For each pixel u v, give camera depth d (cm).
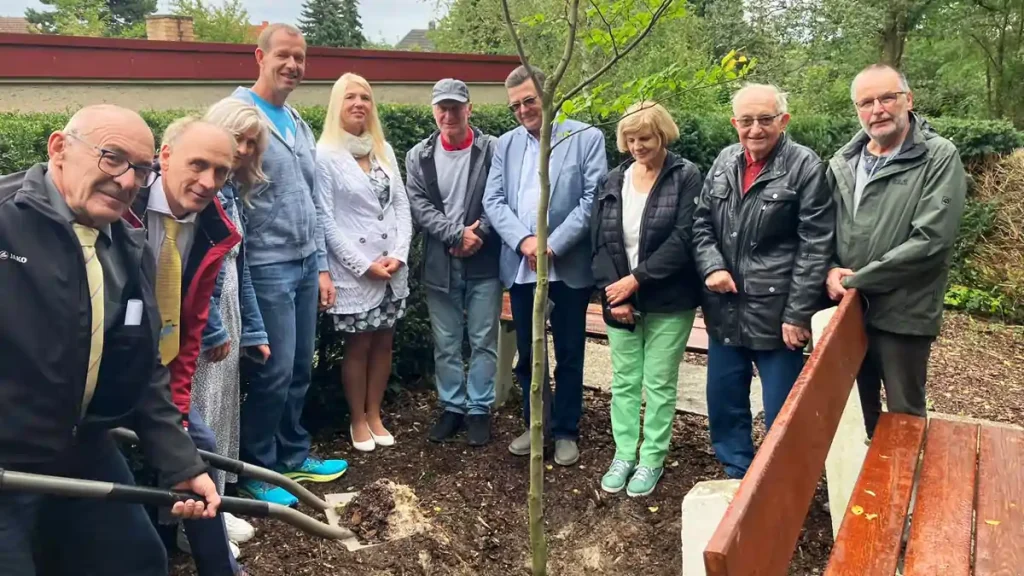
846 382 261
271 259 341
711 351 354
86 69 634
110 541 226
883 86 297
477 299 419
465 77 1052
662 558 324
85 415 211
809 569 309
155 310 215
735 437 358
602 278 373
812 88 1352
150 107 688
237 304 315
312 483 381
